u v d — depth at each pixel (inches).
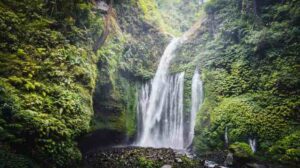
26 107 246.1
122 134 515.5
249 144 389.1
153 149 468.1
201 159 398.0
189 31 755.4
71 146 269.1
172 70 646.5
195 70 590.6
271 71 436.8
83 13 442.6
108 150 443.8
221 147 425.1
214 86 515.5
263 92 429.1
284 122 375.2
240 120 412.8
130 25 662.5
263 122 388.2
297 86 389.1
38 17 345.1
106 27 496.7
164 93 639.8
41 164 227.1
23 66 282.7
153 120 616.7
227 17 584.1
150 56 675.4
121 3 652.7
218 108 467.5
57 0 389.4
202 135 470.3
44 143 232.7
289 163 324.2
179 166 353.1
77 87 327.0
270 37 447.5
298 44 421.1
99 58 467.2
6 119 218.4
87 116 315.9
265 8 497.0
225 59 527.5
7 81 256.4
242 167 339.6
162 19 970.7
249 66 476.4
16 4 337.7
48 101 270.1
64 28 381.4
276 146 351.9
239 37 517.7
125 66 569.0
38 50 312.5
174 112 596.1
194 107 559.5
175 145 563.2
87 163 345.4
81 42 406.3
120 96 535.8
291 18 445.1
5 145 207.3
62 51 338.0
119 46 558.3
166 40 746.2
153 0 920.3
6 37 294.8
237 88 475.2
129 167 339.3
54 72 307.3
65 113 283.0
